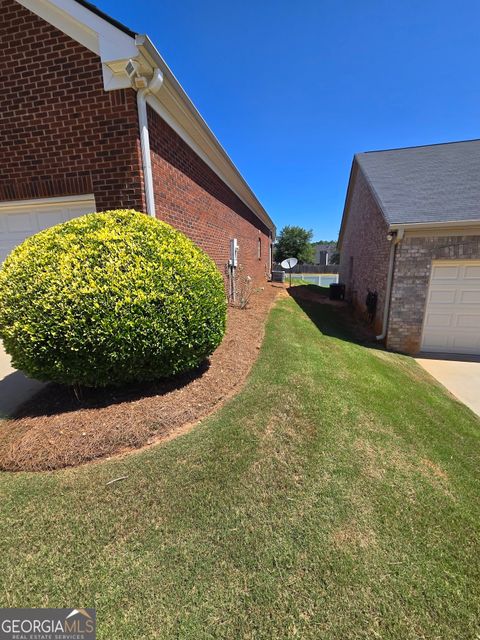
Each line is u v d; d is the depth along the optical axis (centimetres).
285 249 3747
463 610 142
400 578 154
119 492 197
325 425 287
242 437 256
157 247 285
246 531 174
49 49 366
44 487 202
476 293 678
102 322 246
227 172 788
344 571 156
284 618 133
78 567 151
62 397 299
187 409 285
